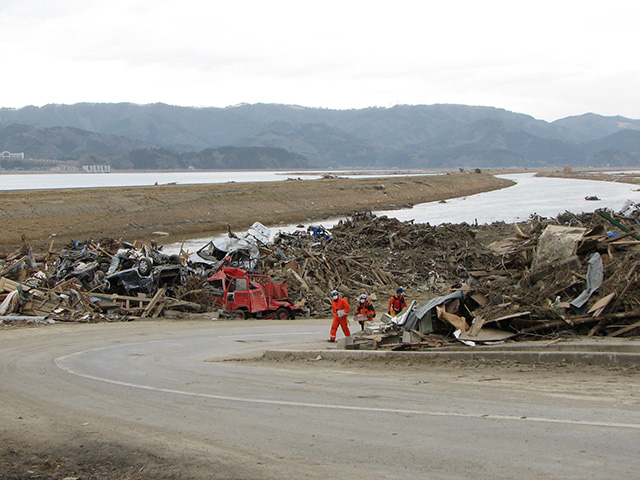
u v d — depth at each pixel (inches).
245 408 332.8
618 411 277.9
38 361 539.8
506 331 483.5
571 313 483.5
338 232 1676.9
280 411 321.1
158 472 236.7
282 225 2864.2
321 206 3582.7
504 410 293.0
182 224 2655.0
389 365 459.8
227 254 1153.4
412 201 4160.9
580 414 276.4
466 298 544.4
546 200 3917.3
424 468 220.7
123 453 261.3
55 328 796.6
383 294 1211.2
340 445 254.7
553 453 226.5
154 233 2409.0
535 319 484.1
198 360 553.6
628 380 343.9
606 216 581.0
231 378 438.3
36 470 245.1
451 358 446.0
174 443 271.4
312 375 438.3
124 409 341.4
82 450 267.6
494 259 1472.7
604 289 483.5
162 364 524.4
